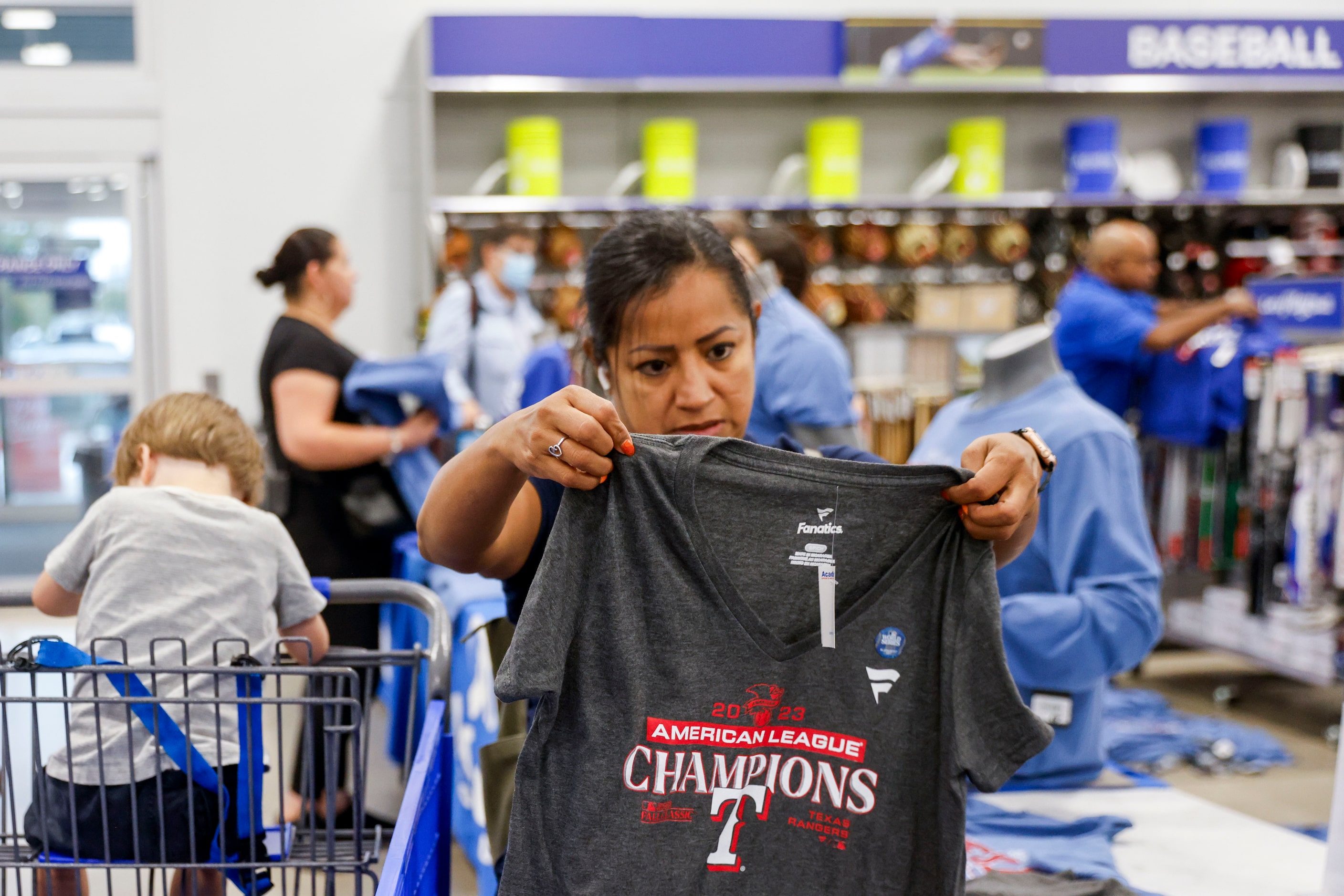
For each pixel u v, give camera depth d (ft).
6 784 5.22
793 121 18.70
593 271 4.30
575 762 3.54
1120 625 7.06
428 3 17.72
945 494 3.65
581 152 18.17
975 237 18.53
